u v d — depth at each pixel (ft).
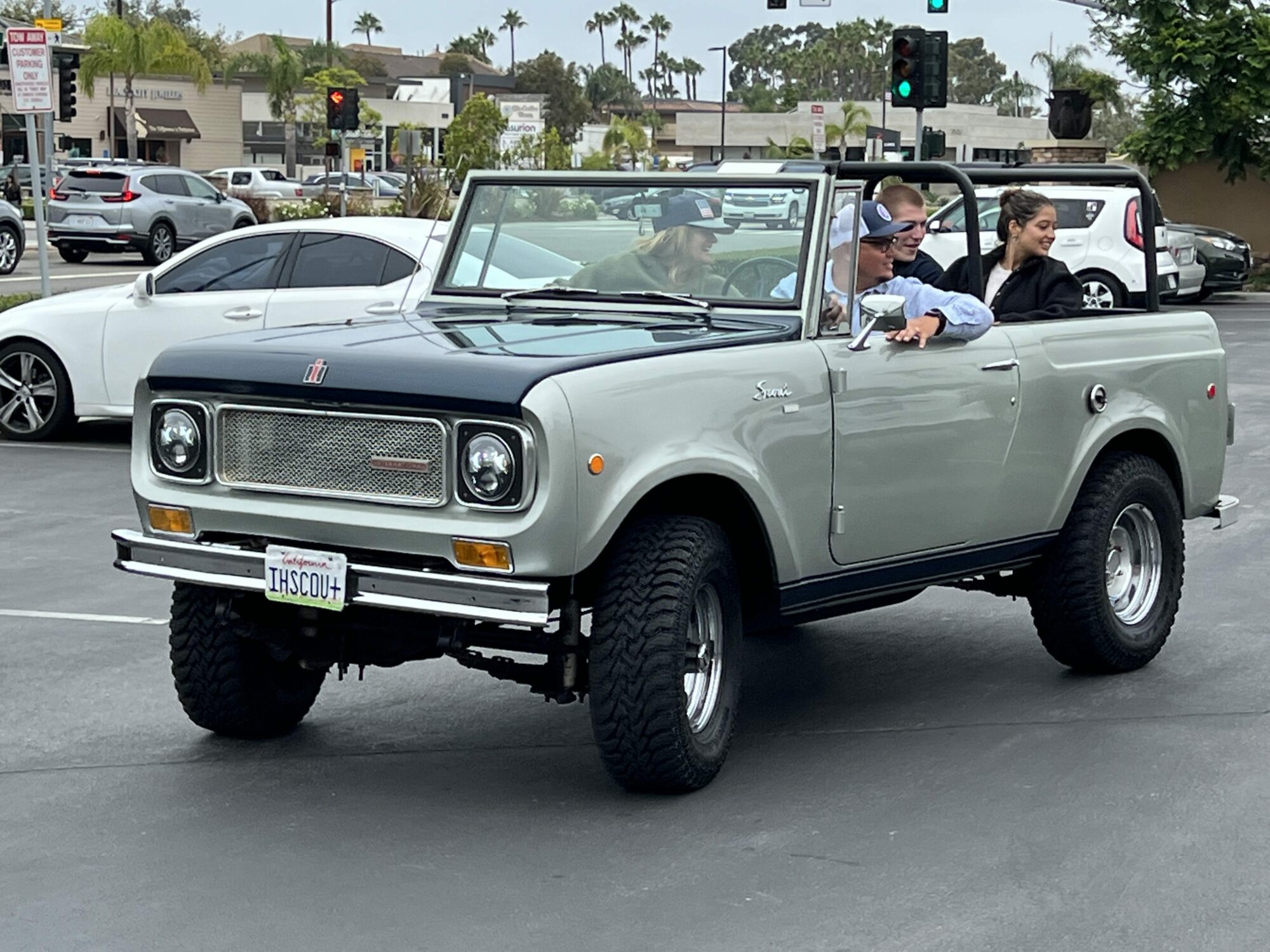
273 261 40.16
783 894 15.26
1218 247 86.22
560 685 17.40
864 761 19.17
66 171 111.96
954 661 23.90
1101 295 67.00
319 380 16.83
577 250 20.85
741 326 18.99
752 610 19.22
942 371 20.02
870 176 20.30
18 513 34.35
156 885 15.49
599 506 16.25
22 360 42.78
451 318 19.98
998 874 15.75
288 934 14.39
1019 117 311.47
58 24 104.94
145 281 40.40
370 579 16.55
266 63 258.98
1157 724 20.57
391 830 16.93
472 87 359.66
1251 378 56.80
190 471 17.94
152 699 21.84
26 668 23.31
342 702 21.85
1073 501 22.00
